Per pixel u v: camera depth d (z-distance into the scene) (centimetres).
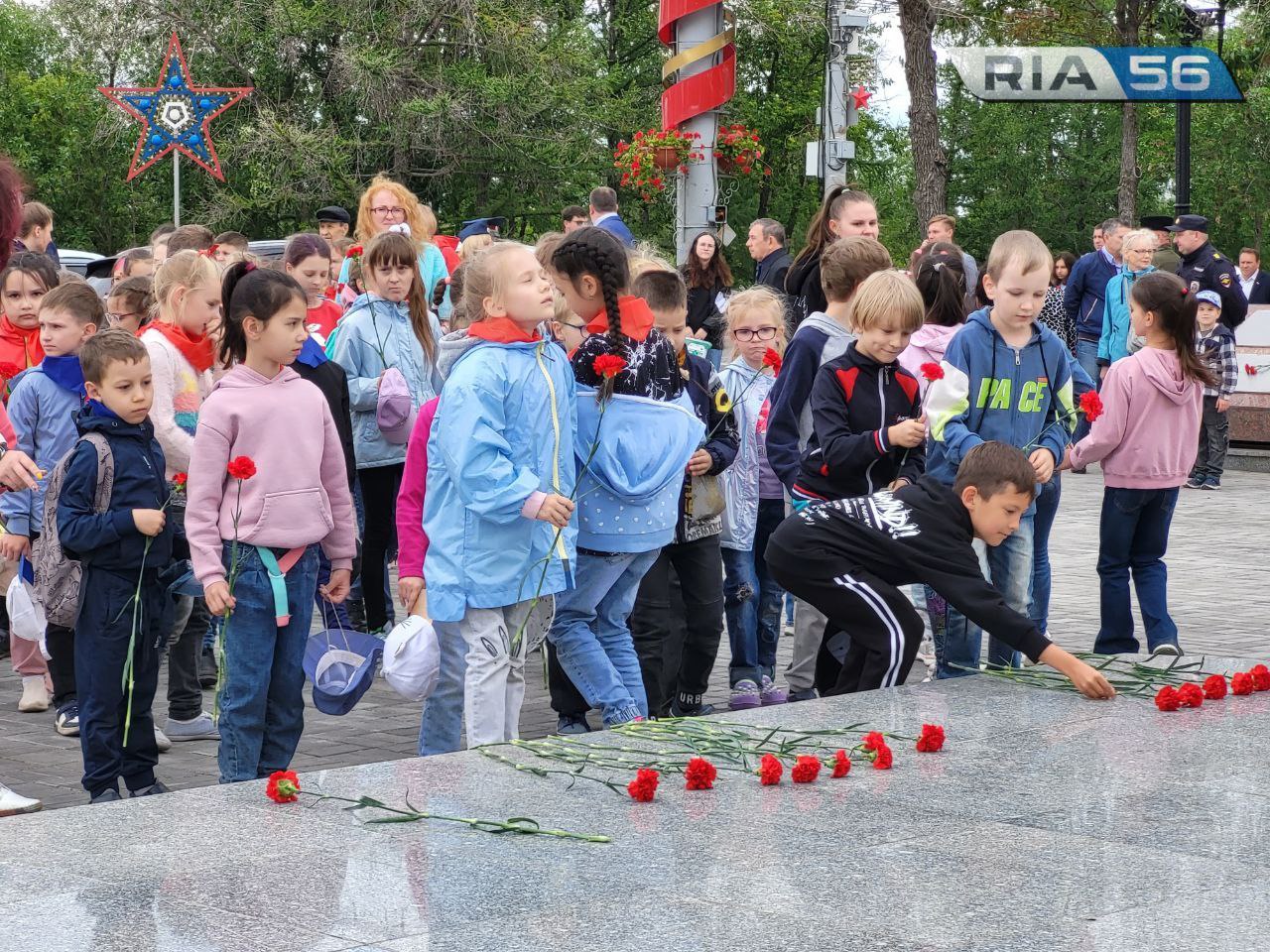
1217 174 4519
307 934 298
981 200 5997
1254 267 1902
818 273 758
